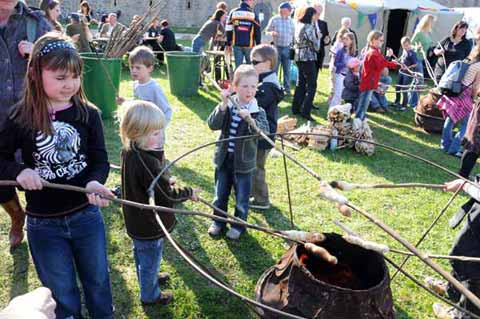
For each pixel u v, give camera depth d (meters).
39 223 2.09
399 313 2.99
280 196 4.57
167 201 2.54
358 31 14.00
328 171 5.32
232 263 3.41
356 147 6.05
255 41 8.45
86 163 2.17
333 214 4.27
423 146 6.66
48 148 2.03
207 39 9.58
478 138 4.30
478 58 5.71
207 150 5.74
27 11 3.02
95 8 27.03
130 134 2.40
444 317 2.93
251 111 3.42
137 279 3.16
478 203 2.45
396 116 8.27
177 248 1.64
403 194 4.85
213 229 3.71
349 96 7.54
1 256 3.29
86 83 6.42
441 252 3.75
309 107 7.39
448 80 5.94
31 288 3.00
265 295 2.18
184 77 8.22
